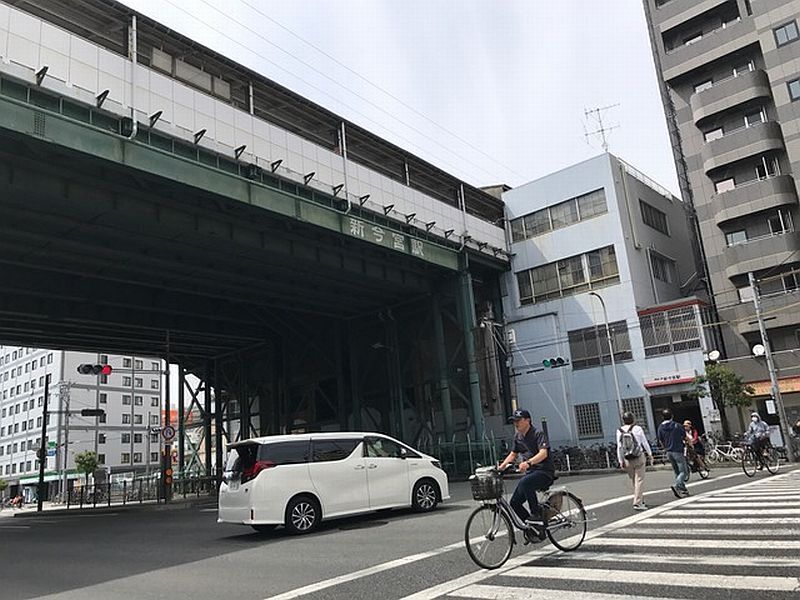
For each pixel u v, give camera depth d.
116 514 25.89
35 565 10.39
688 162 33.75
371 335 36.84
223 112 21.00
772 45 31.00
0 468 77.94
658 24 35.84
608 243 32.69
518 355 34.75
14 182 16.95
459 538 9.05
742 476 16.47
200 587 7.10
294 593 6.35
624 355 31.22
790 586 5.17
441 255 30.36
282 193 22.19
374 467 12.27
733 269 30.30
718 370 26.36
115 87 17.86
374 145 29.05
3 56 15.44
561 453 29.28
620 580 5.71
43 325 30.92
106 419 72.38
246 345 40.84
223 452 43.78
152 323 32.12
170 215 20.80
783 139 30.17
